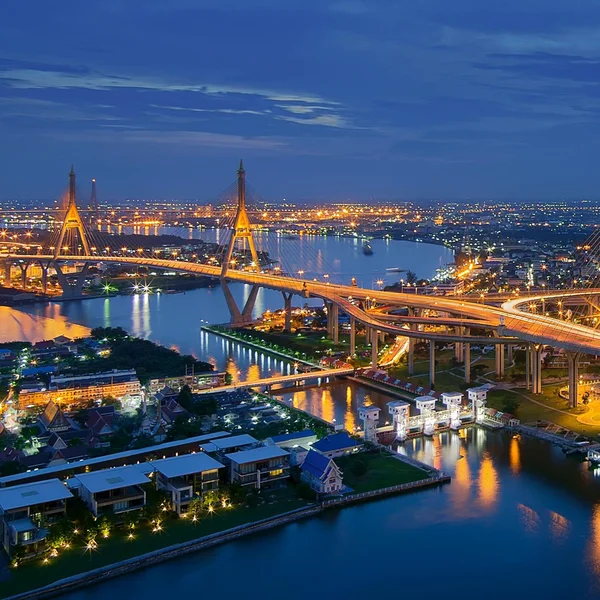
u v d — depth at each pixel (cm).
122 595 19225
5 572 19738
